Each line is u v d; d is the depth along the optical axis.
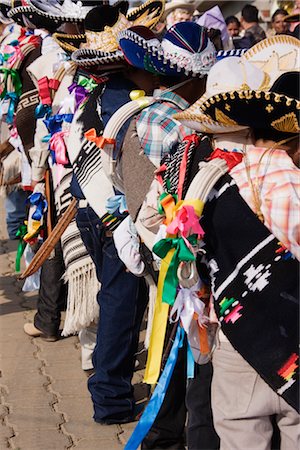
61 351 5.86
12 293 7.11
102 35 4.46
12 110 6.14
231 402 3.08
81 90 4.97
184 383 4.02
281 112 2.88
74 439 4.57
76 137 4.60
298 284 2.93
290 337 2.92
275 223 2.86
